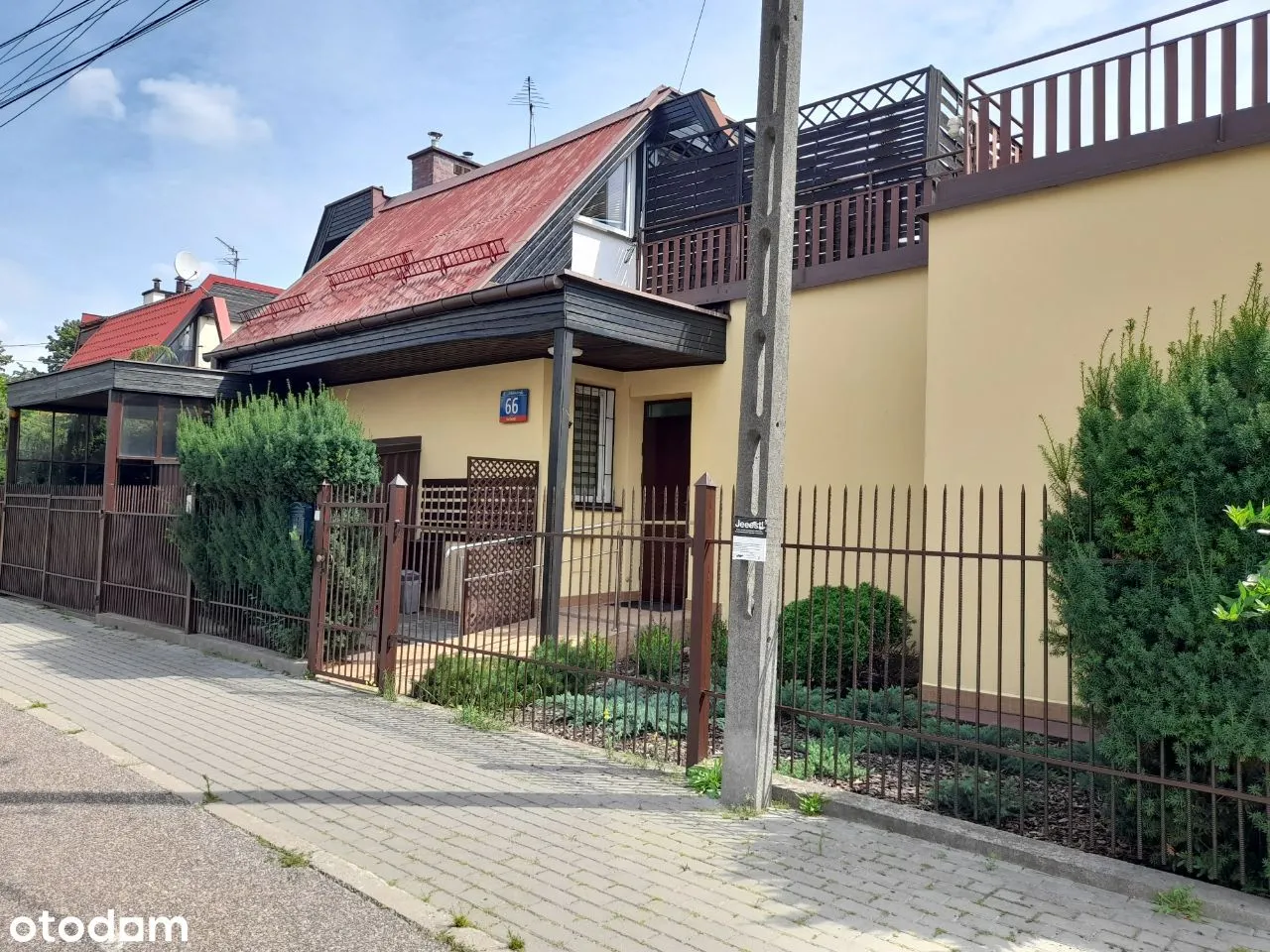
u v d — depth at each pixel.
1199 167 6.44
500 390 11.57
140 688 7.84
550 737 6.58
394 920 3.66
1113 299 6.78
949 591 7.36
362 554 8.45
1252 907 3.67
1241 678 3.71
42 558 13.25
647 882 4.05
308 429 8.72
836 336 9.61
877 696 7.18
